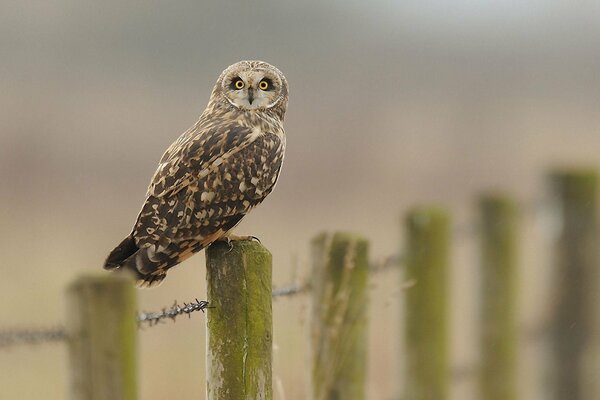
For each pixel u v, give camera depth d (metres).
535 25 46.94
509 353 10.85
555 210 11.00
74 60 46.81
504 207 10.78
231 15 50.75
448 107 38.94
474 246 10.86
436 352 9.95
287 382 9.80
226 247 7.71
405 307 9.95
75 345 6.90
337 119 35.81
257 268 7.64
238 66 9.89
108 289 6.90
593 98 41.50
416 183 26.39
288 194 24.69
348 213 21.86
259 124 9.62
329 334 8.75
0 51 46.00
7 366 12.80
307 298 8.80
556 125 34.88
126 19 49.31
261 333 7.66
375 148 30.20
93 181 27.16
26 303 14.66
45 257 17.45
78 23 48.47
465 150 29.77
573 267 10.96
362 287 8.82
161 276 8.72
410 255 9.92
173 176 8.85
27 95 38.06
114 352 6.90
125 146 31.44
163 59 48.97
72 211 22.84
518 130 33.69
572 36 46.38
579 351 10.93
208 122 9.66
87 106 37.06
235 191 9.02
